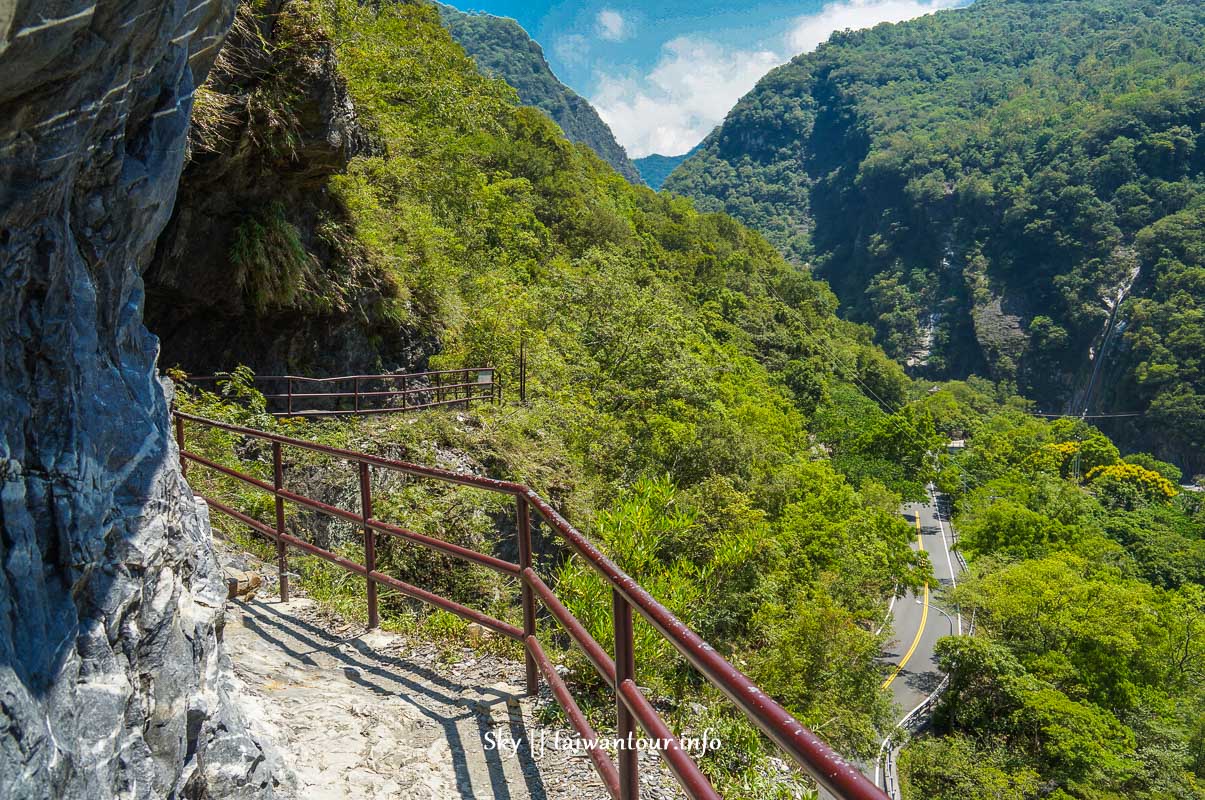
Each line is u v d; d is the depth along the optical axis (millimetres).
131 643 1994
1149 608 31094
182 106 2266
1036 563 33844
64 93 1531
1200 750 26219
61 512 1729
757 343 72562
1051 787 24234
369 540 4770
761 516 17000
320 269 13164
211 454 8438
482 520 9414
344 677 4250
